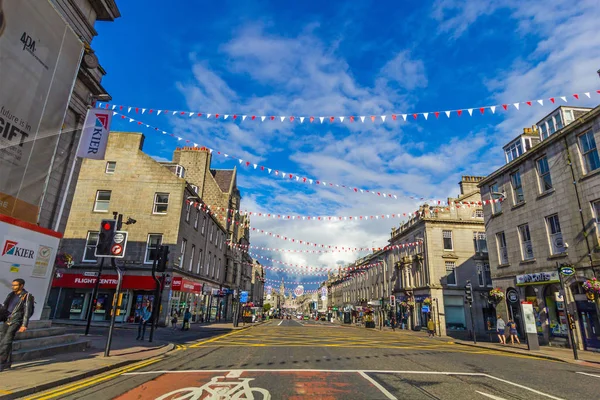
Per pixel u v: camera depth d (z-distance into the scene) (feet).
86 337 46.16
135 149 89.10
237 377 24.57
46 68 30.89
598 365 38.06
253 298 240.53
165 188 86.48
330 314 252.21
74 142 39.01
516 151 72.49
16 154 28.45
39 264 31.53
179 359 33.01
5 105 27.07
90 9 39.63
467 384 23.94
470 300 66.03
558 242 57.62
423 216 116.78
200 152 129.80
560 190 57.41
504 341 62.08
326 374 26.45
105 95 42.11
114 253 32.09
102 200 85.87
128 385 21.44
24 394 18.20
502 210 72.13
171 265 81.00
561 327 55.42
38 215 31.27
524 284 63.36
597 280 48.42
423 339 77.82
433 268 110.52
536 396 20.99
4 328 23.26
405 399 19.30
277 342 53.67
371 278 176.24
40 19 30.01
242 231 187.21
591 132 52.95
